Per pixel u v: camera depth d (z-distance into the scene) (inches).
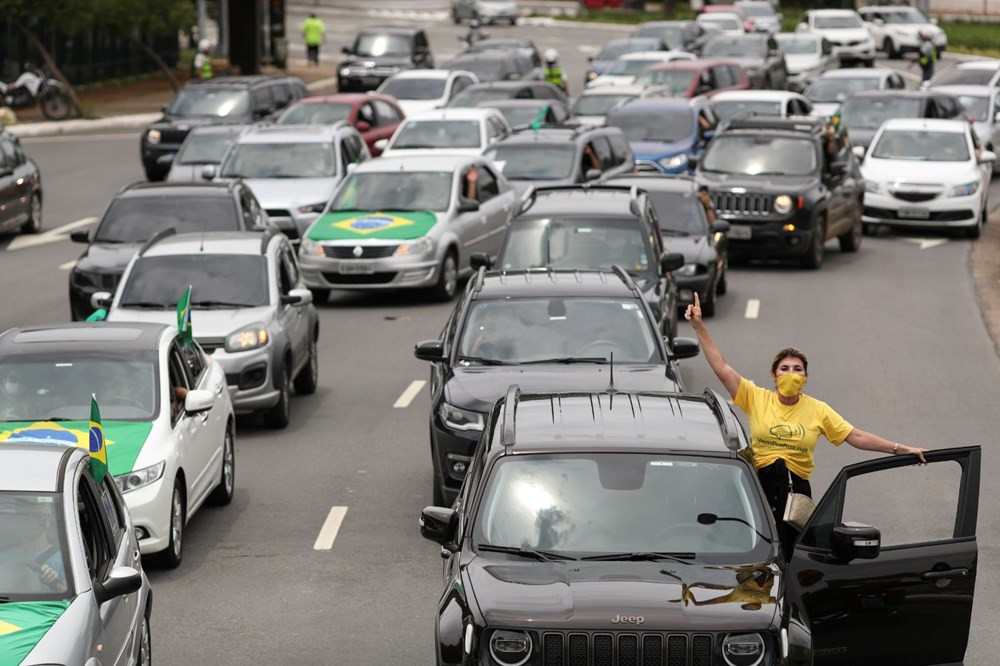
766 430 1091.3
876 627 866.1
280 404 1824.6
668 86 4456.2
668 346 1528.1
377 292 2861.7
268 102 4256.9
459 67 5265.8
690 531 885.8
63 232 3410.4
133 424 1314.0
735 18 7583.7
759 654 805.2
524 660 802.2
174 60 7278.5
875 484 1553.9
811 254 2977.4
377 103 4020.7
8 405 1333.7
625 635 800.3
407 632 1138.7
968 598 866.1
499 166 3080.7
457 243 2711.6
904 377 2081.7
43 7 5231.3
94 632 812.6
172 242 1968.5
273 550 1357.0
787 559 994.7
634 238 1990.7
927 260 3147.1
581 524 888.9
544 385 1400.1
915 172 3440.0
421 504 1502.2
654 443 931.3
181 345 1485.0
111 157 4581.7
